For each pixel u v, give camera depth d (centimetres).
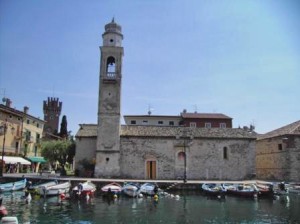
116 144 4828
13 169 5866
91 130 5256
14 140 5847
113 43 5134
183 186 4019
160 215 2559
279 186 3944
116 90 4988
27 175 5041
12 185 3753
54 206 2903
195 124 6538
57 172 6494
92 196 3547
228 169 4984
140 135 4925
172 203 3198
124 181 4034
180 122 6738
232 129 5350
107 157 4788
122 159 4859
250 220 2386
